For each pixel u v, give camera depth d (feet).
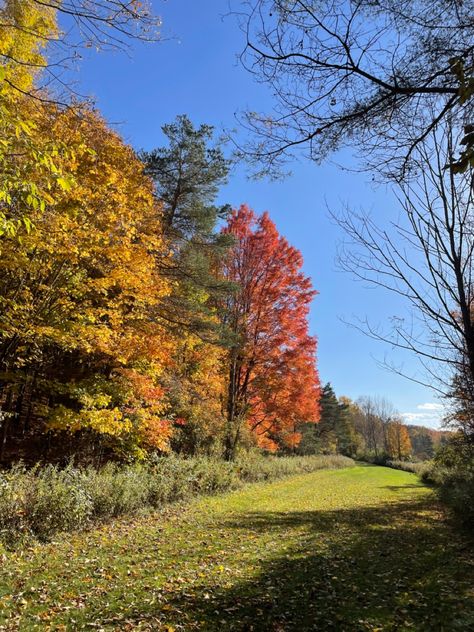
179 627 14.93
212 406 67.21
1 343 33.76
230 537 29.48
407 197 13.17
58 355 41.75
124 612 15.92
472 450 36.01
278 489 61.31
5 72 11.65
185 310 53.42
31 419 48.85
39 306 32.50
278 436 99.35
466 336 12.18
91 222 32.60
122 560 22.41
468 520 35.81
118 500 33.12
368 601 18.01
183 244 57.31
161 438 45.78
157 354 41.14
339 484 75.66
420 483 87.51
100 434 44.47
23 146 13.28
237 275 71.31
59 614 15.53
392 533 33.68
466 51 9.36
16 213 15.33
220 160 55.93
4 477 26.91
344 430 228.43
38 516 25.52
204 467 51.08
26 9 12.96
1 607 15.65
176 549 25.34
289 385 71.67
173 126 55.83
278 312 70.74
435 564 24.21
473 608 17.03
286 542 28.96
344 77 10.46
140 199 40.70
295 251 71.82
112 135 38.29
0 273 31.73
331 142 11.52
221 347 60.34
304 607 17.21
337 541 29.94
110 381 42.68
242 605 17.20
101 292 36.50
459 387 16.22
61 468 41.68
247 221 73.46
